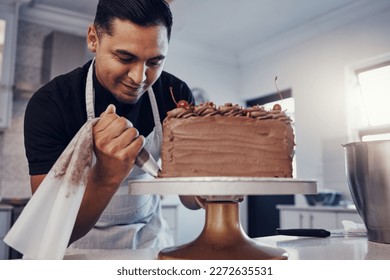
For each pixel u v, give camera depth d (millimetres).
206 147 752
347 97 2982
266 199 3811
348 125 2959
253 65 3980
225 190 610
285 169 771
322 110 3178
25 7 2855
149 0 775
